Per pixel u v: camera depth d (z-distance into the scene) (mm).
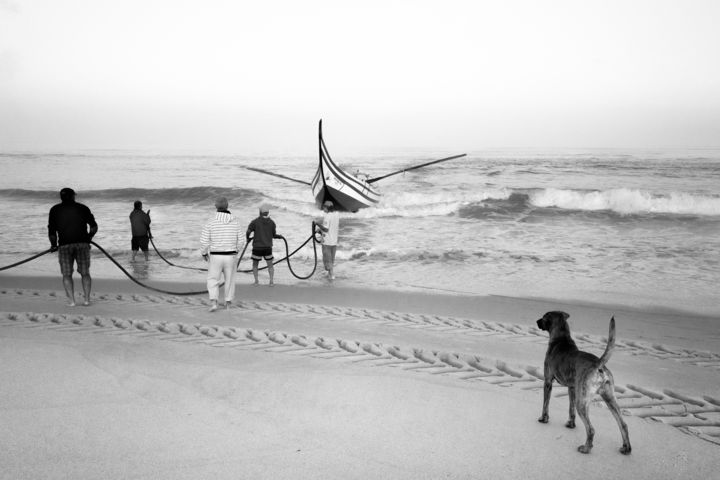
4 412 4633
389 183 38844
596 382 4254
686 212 24734
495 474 3932
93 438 4234
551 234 20031
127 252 16531
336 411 4875
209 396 5113
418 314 9602
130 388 5215
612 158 63594
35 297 10352
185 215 25109
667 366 7051
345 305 10523
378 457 4102
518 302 10953
